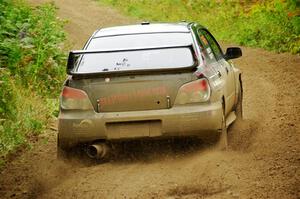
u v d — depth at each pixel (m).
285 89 30.91
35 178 16.81
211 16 64.56
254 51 48.53
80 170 17.22
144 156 18.12
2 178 17.02
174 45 16.95
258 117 23.88
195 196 13.88
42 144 21.09
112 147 17.92
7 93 24.03
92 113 16.95
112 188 15.06
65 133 17.11
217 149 17.62
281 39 49.81
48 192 15.39
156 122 16.81
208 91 16.89
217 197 13.66
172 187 14.71
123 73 16.70
